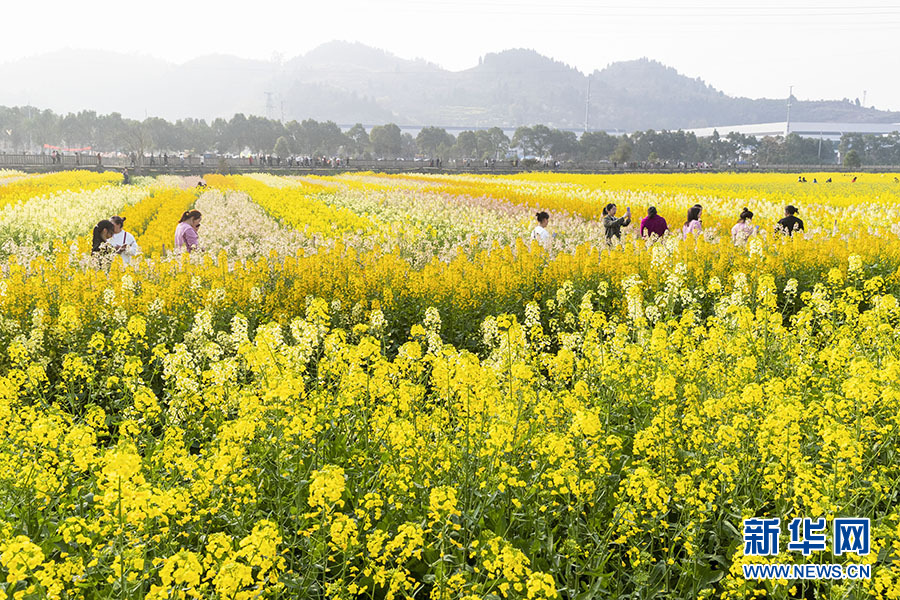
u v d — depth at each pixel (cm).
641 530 491
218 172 9262
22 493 530
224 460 511
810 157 19238
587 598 467
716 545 518
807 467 515
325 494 451
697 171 12731
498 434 547
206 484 510
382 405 650
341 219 2720
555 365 770
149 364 966
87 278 1291
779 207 3189
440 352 748
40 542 511
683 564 496
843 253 1502
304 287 1248
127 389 808
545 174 8488
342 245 1620
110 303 1129
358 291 1220
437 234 2364
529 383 697
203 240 1995
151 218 3100
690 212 1986
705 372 764
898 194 5059
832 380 775
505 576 406
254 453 576
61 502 554
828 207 3312
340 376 720
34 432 556
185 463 520
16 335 1005
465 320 1160
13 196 3241
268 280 1366
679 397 708
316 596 464
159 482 543
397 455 586
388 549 448
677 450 598
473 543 466
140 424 698
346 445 632
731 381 724
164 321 1095
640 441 570
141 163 10344
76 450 512
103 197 3183
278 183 5456
